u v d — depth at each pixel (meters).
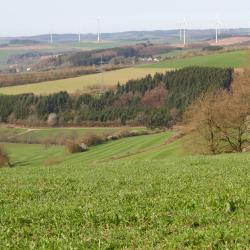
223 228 22.48
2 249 22.92
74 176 48.16
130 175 46.03
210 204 28.03
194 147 110.75
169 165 55.97
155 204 29.36
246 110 106.69
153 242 22.02
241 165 49.41
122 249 21.45
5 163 148.38
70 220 27.33
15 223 28.14
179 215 26.03
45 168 61.97
